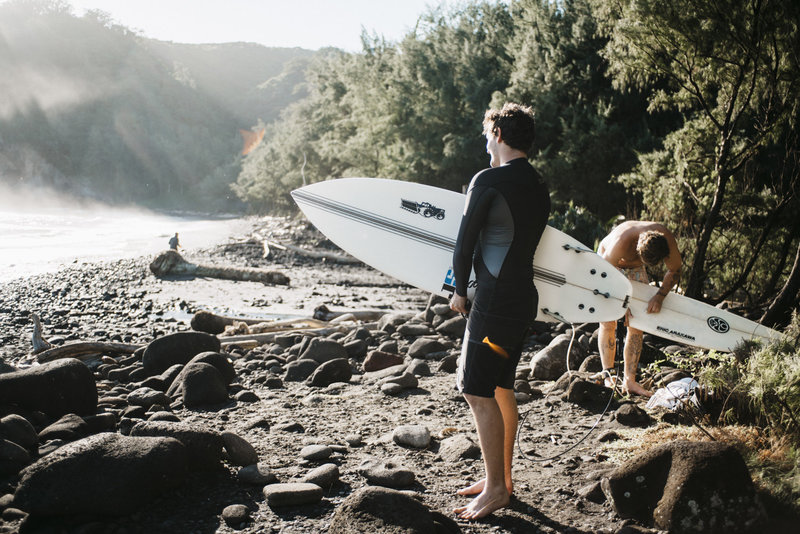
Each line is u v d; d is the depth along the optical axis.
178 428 3.25
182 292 13.67
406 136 35.72
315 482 3.14
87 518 2.69
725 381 3.93
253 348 7.24
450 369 5.80
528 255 2.73
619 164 21.72
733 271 7.78
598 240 10.28
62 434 3.54
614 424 4.09
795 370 3.53
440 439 3.92
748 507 2.56
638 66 7.46
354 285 16.03
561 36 25.39
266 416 4.39
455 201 3.98
